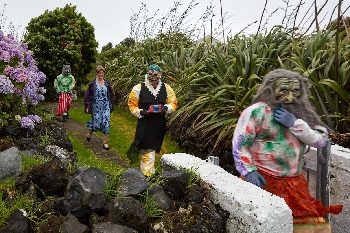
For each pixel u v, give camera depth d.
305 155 3.71
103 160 6.54
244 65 6.69
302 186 3.02
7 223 2.48
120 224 2.48
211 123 6.00
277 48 7.12
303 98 3.04
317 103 5.06
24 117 4.84
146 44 11.61
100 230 2.37
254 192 2.60
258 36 7.62
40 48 14.59
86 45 16.00
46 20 15.29
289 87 2.96
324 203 3.46
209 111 6.51
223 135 5.68
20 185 2.87
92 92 7.67
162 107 5.25
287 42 7.12
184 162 3.29
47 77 14.59
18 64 5.51
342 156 3.61
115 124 9.48
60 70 14.75
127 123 9.62
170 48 10.95
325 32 6.68
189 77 6.91
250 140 2.97
